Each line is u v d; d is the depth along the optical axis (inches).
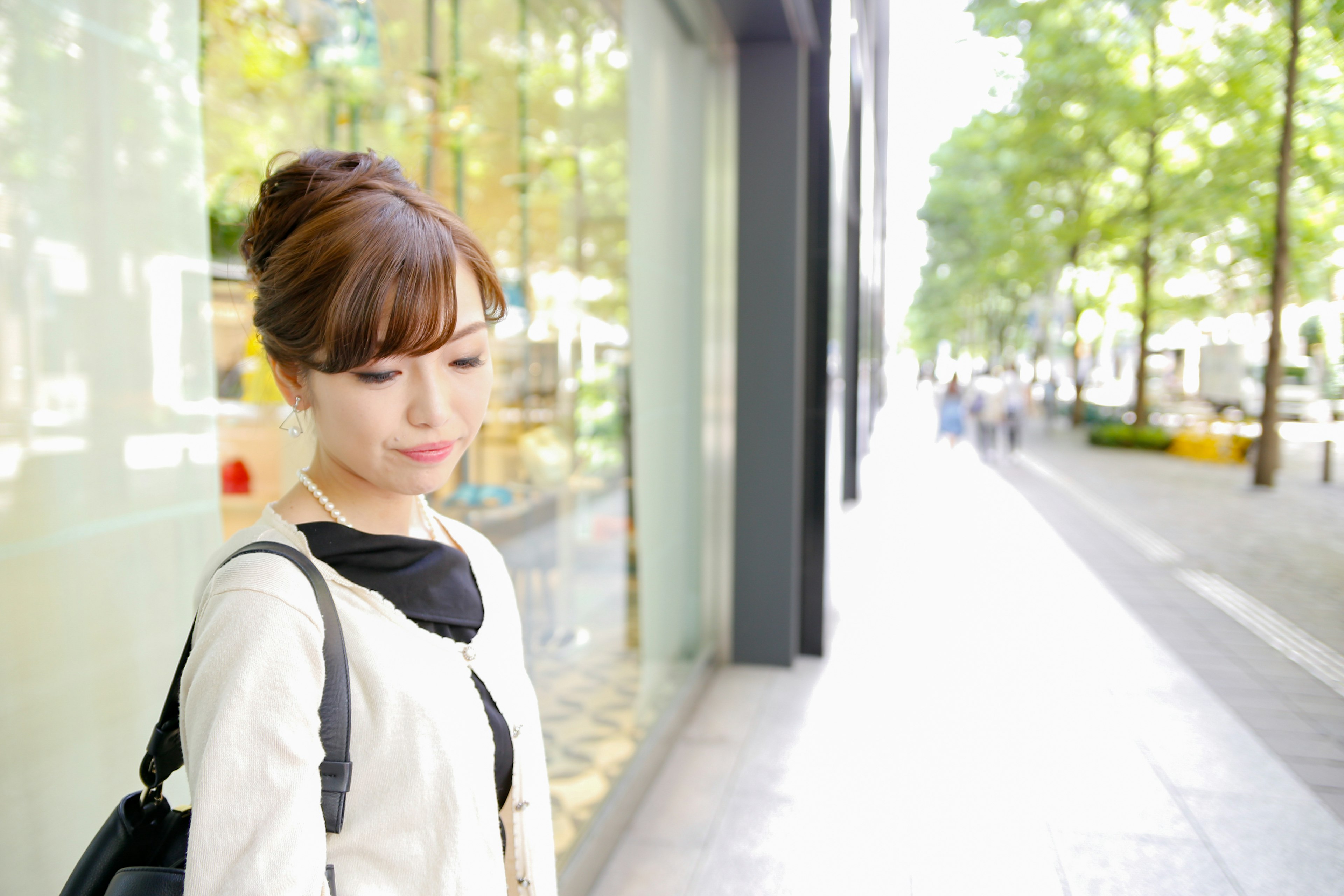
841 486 311.6
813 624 180.2
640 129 136.6
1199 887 100.5
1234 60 234.2
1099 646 183.6
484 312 34.9
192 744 29.9
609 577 135.7
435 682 34.1
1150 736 139.0
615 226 134.5
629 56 129.4
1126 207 445.7
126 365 46.7
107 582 45.7
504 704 38.4
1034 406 1120.2
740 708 154.3
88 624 44.6
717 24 157.2
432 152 120.6
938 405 1013.2
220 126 82.4
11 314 40.7
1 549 40.5
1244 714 147.3
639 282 139.9
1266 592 220.8
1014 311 1120.2
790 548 172.4
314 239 29.8
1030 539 296.7
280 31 86.3
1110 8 309.6
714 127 169.3
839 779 127.1
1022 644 186.2
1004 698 156.4
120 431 46.4
